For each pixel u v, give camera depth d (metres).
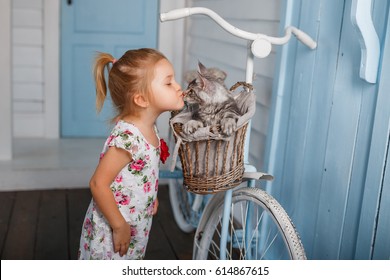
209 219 2.08
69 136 4.60
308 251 2.11
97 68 1.64
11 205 3.29
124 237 1.64
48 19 4.36
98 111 1.68
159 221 3.10
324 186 2.00
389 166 1.64
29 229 2.93
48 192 3.56
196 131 1.56
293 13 2.25
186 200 2.92
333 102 1.94
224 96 1.62
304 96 2.14
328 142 1.97
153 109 1.61
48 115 4.52
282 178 2.33
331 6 1.95
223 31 3.22
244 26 2.88
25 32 4.38
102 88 1.66
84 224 1.75
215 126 1.57
